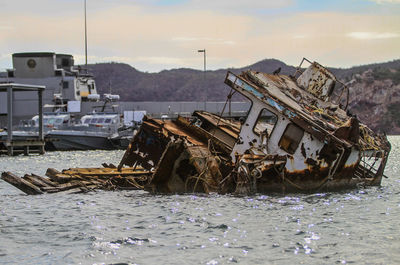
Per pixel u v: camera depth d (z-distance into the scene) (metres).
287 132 27.98
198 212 23.39
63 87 120.12
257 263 15.98
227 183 28.16
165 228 20.47
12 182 29.73
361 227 20.39
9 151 73.12
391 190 29.92
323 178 27.64
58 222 21.91
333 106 32.66
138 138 32.31
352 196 27.50
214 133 33.28
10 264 16.16
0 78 121.31
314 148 26.86
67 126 85.75
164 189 29.84
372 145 31.12
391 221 21.41
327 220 21.62
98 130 86.12
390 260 16.16
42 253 17.22
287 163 27.25
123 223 21.53
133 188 31.78
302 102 30.67
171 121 33.53
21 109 119.31
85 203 26.52
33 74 121.06
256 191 27.67
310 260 16.23
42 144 76.69
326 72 33.50
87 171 35.47
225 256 16.67
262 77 31.58
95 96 116.06
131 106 120.06
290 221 21.44
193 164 28.11
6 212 24.27
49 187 30.88
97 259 16.52
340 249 17.34
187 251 17.25
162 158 28.58
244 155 27.78
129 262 16.17
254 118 28.72
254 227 20.42
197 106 122.56
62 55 134.88
